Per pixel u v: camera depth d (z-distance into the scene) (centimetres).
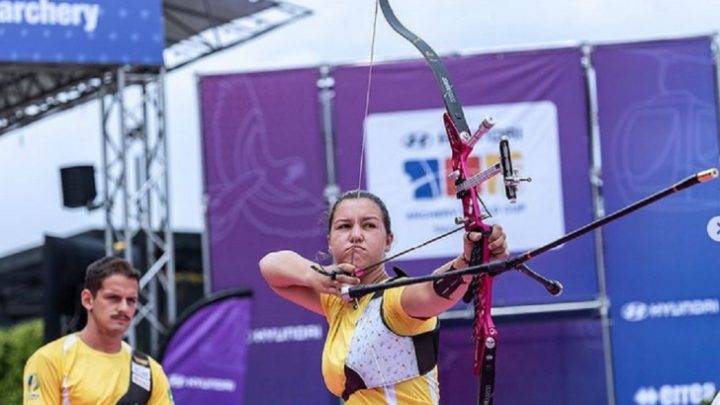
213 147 1734
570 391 1678
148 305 1655
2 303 3131
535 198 1681
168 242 1677
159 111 1673
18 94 2214
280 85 1733
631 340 1673
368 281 574
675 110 1684
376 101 1703
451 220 1677
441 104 1689
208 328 1416
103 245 1655
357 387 556
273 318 1712
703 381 1659
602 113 1689
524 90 1692
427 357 553
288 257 594
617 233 1680
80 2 1542
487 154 1688
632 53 1692
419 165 1689
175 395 1402
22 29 1513
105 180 1648
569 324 1684
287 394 1706
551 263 1684
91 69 1622
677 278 1669
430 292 515
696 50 1684
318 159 1722
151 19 1578
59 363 839
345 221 574
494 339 523
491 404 541
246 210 1728
